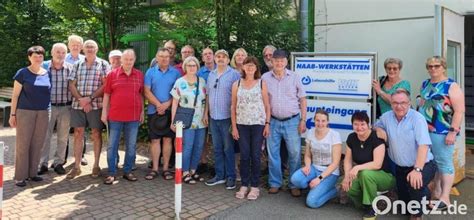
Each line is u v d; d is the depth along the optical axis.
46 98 5.49
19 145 5.36
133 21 9.13
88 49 5.70
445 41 5.42
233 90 5.04
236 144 5.54
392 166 4.50
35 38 11.84
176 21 7.44
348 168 4.60
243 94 4.90
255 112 4.89
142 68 10.06
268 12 6.87
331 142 4.77
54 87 5.90
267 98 5.00
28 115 5.35
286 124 5.08
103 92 5.68
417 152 4.20
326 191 4.70
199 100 5.52
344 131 5.60
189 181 5.58
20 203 4.77
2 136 9.10
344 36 7.81
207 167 6.25
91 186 5.44
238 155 5.74
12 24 11.57
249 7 6.77
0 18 11.49
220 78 5.28
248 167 5.05
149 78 5.70
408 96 4.26
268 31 6.74
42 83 5.42
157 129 5.71
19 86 5.33
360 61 5.43
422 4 6.96
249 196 4.95
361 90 5.44
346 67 5.53
